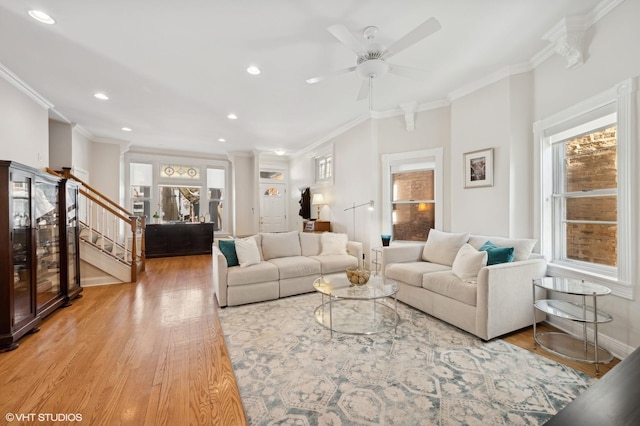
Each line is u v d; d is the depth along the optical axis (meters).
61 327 2.68
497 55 2.83
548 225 2.83
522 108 3.00
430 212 4.29
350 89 3.57
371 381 1.82
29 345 2.32
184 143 6.39
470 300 2.42
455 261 2.85
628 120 2.00
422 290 2.96
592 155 2.47
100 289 3.98
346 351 2.21
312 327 2.66
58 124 4.74
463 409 1.56
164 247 6.58
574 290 2.06
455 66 3.04
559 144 2.79
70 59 2.82
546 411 1.55
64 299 3.23
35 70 3.04
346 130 5.16
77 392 1.71
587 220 2.52
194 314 3.01
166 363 2.04
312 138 6.00
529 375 1.88
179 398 1.66
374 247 4.56
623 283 2.04
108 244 5.25
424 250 3.64
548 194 2.83
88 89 3.52
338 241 4.36
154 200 6.87
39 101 3.72
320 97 3.82
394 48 2.13
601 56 2.20
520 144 3.02
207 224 6.99
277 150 7.09
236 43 2.56
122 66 2.96
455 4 2.10
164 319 2.88
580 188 2.58
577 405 0.65
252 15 2.19
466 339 2.39
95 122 4.84
